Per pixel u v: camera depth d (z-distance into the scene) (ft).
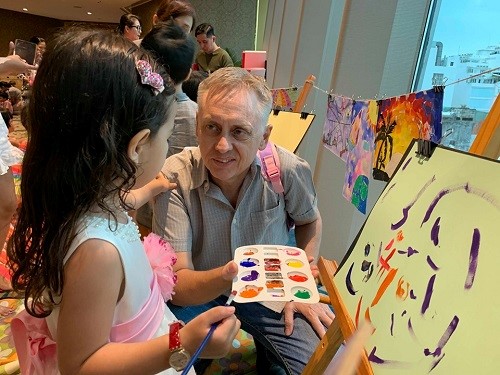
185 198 3.92
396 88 5.93
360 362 1.75
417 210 1.90
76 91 1.98
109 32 2.23
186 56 5.29
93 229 2.16
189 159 3.97
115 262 2.21
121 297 2.37
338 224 7.00
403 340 1.61
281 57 12.21
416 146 2.22
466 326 1.35
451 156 1.84
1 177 4.75
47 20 43.32
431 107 2.81
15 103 16.06
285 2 12.42
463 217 1.59
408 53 5.79
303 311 4.16
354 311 2.05
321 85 8.43
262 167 3.96
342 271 2.37
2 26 40.60
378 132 3.64
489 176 1.54
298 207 4.33
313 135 8.61
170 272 3.02
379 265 2.02
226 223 4.01
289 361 3.81
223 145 3.38
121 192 2.26
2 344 4.62
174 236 3.83
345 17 7.02
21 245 2.29
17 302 5.31
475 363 1.25
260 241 4.14
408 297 1.69
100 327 2.19
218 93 3.41
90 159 2.02
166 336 2.29
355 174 4.23
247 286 2.73
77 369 2.18
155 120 2.20
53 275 2.12
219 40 21.07
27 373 2.65
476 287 1.38
